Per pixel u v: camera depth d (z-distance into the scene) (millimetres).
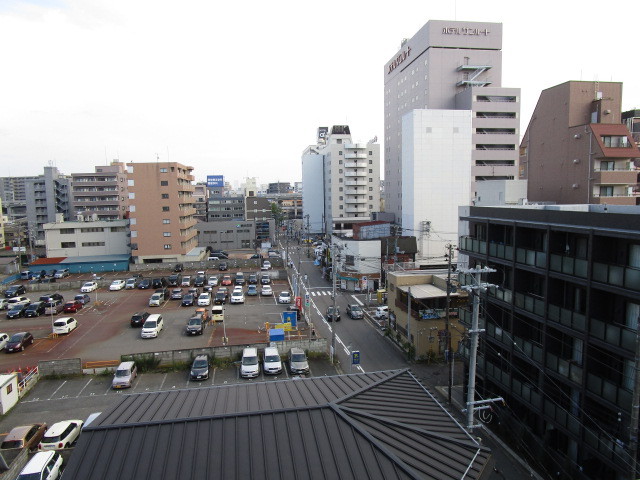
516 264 22797
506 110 80250
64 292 58469
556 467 20391
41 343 38531
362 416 14352
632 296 15875
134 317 43344
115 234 78812
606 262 17484
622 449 16234
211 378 31219
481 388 26828
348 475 12094
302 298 51781
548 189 46781
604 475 18281
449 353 27422
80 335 40688
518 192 41156
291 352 33531
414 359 34750
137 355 32469
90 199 107062
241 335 40375
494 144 80062
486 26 86562
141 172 73062
